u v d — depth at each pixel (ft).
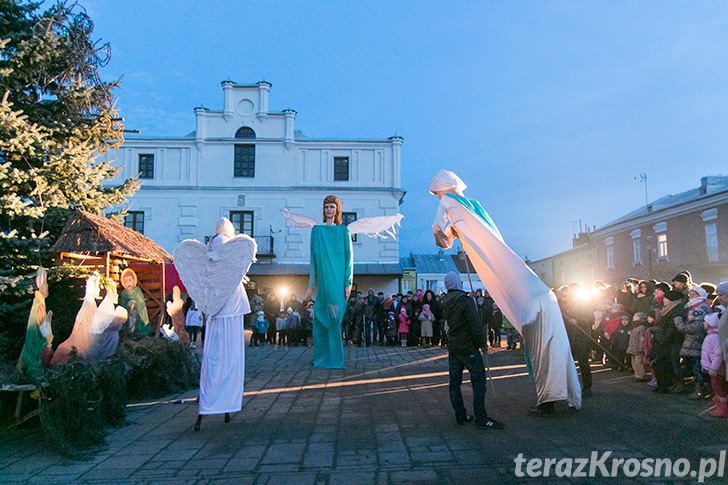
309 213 94.99
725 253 80.53
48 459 15.03
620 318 30.71
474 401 17.54
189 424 19.04
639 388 25.44
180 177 94.38
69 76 31.04
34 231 28.60
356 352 47.55
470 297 17.88
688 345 22.45
